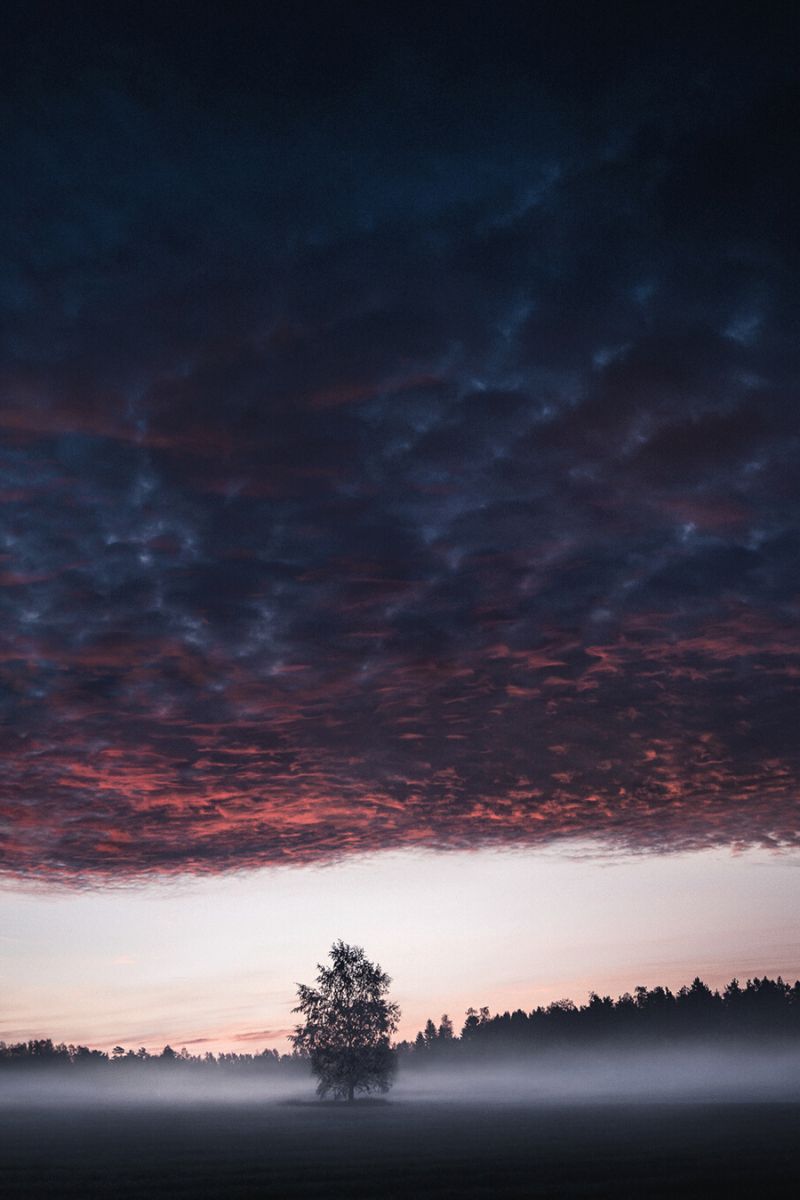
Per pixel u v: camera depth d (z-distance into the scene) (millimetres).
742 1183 33875
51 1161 49375
